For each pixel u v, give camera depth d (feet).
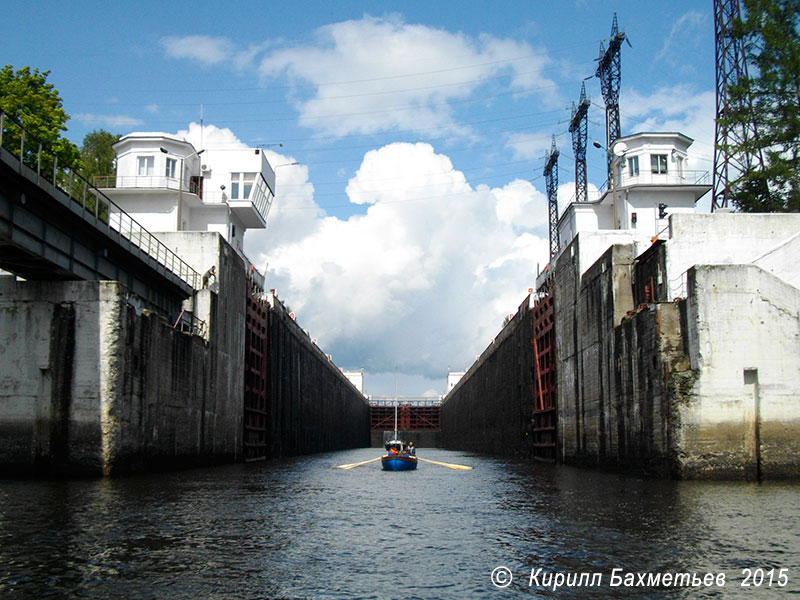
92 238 115.03
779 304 104.78
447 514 79.77
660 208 189.98
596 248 171.83
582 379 168.96
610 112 256.73
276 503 87.97
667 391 108.58
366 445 530.27
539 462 212.84
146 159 220.02
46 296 111.04
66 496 85.66
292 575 49.19
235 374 182.19
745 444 103.24
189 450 145.18
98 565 50.60
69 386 109.29
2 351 110.52
